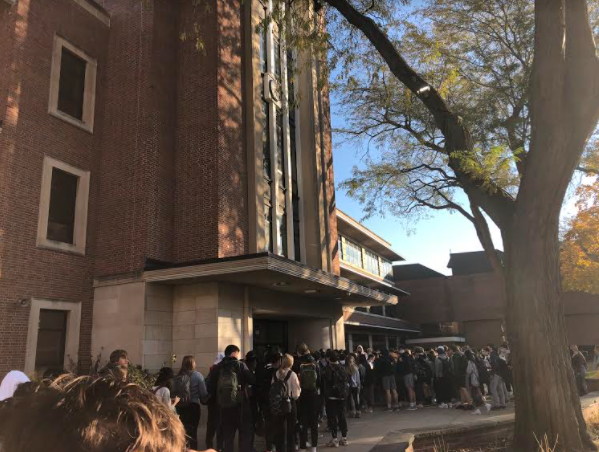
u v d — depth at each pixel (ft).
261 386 27.86
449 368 45.80
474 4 45.21
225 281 43.32
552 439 24.18
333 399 28.48
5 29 39.75
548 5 24.99
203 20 50.21
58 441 2.72
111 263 43.57
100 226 45.01
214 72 48.14
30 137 39.70
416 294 152.25
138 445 2.73
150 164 44.52
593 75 24.49
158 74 47.44
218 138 46.21
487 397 51.96
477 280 146.92
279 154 59.31
